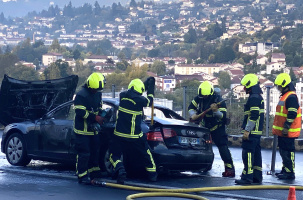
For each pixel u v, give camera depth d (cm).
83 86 1093
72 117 1248
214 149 1830
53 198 950
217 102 1214
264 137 1833
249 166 1116
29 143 1283
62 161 1229
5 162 1376
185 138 1155
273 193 1016
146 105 1093
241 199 970
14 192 991
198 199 943
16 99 1369
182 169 1149
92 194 991
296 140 1762
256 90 1138
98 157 1144
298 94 1633
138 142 1092
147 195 963
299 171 1330
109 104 1195
